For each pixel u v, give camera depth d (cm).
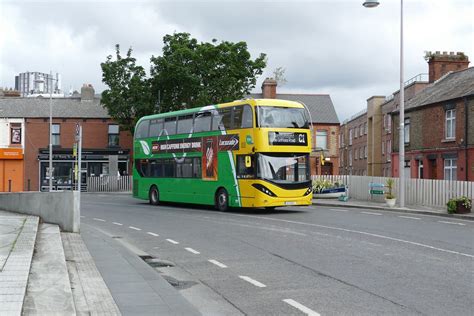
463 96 3189
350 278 930
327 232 1580
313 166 5350
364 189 3161
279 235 1524
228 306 763
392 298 782
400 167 2603
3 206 2111
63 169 4956
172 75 4162
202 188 2502
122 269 1022
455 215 2172
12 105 5000
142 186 2991
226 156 2358
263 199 2183
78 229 1586
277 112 2248
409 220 1973
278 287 874
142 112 4459
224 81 4144
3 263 930
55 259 1034
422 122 3725
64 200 1605
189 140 2611
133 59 4550
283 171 2231
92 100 5166
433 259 1109
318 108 5547
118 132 5044
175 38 4309
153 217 2161
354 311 716
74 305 732
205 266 1079
